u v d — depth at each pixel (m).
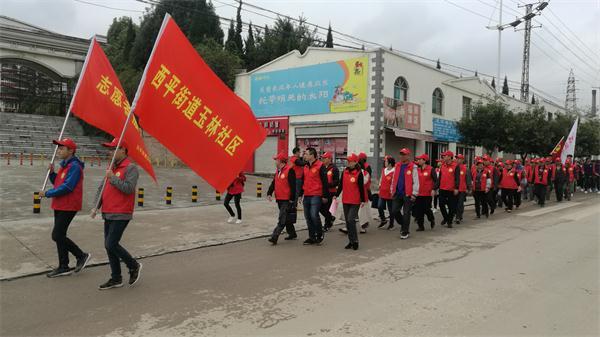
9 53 33.62
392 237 9.24
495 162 14.34
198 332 4.10
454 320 4.39
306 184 8.29
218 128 5.90
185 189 16.09
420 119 25.05
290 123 24.86
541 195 16.03
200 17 32.75
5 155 26.58
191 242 8.19
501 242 8.62
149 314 4.57
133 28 34.06
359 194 7.92
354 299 5.05
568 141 20.45
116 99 6.48
